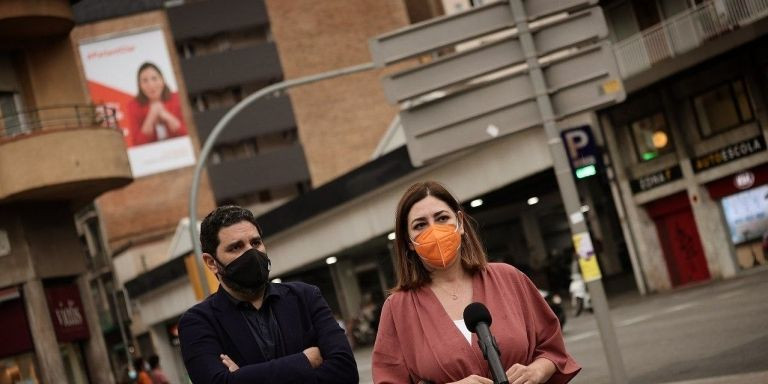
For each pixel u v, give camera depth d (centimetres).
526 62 1406
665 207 3759
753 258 3459
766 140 3297
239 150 7856
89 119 2800
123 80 7550
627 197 3850
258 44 7806
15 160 2597
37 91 2764
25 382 2647
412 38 1409
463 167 3884
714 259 3566
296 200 4838
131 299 6631
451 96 1410
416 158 1401
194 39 7812
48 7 2692
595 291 1403
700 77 3494
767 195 3369
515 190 4325
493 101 1406
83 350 2861
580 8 1400
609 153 3888
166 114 7606
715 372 1455
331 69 7919
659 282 3800
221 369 500
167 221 7506
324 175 7812
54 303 2748
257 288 512
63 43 2812
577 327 3042
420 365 488
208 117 7669
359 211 4494
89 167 2638
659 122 3694
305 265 5122
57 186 2622
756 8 3188
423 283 503
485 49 1410
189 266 2317
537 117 1406
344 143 7869
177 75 7656
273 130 7781
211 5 7762
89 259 7069
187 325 514
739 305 2353
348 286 5547
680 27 3447
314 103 7881
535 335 500
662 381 1502
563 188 1406
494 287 499
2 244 2667
